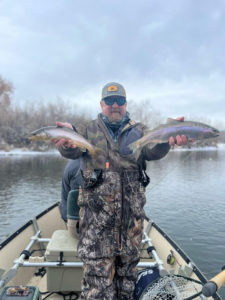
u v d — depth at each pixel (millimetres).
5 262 3154
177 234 7574
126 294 2104
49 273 2809
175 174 17812
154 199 11430
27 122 39188
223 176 17547
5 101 41250
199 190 13227
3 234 7750
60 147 2129
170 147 2262
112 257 2021
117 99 2252
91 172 2098
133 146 2160
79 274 2807
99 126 2217
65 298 2801
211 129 2215
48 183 15711
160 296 2043
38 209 10344
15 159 28656
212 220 8805
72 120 38438
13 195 12609
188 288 2172
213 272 5645
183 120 2258
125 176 2094
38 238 3760
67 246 2877
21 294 2213
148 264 2949
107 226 2010
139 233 2094
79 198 2188
